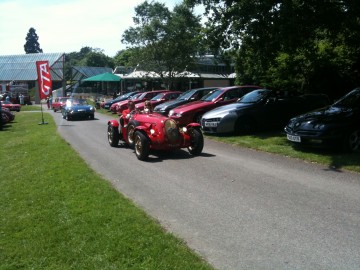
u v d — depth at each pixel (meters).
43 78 22.88
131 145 11.16
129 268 3.84
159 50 36.03
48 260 4.12
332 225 4.97
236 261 4.06
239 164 8.81
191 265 3.86
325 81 19.91
